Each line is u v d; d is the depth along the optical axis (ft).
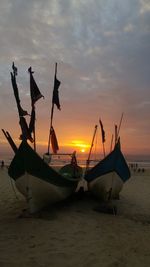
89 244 9.55
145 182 32.60
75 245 9.38
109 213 14.67
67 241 9.75
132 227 12.07
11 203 16.37
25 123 14.16
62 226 11.53
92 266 7.76
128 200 19.02
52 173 13.93
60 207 15.37
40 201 13.79
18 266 7.54
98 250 9.02
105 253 8.77
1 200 17.30
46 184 13.64
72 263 7.91
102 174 16.20
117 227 11.93
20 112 14.08
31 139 14.90
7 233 10.41
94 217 13.47
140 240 10.24
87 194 18.98
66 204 16.24
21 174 13.14
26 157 12.75
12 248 8.87
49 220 12.40
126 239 10.30
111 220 13.10
